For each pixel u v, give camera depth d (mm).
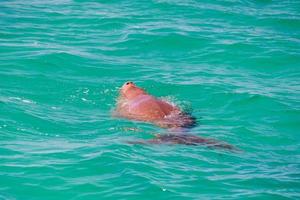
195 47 62156
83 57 56875
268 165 38000
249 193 33656
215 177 35531
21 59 54750
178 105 48312
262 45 63219
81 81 51750
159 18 71188
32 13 70875
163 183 34062
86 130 42281
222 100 49469
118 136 41344
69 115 44875
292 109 47875
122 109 46750
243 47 62312
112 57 58094
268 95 50500
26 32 63500
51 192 32562
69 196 32250
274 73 57094
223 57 60031
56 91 49281
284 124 45469
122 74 54062
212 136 42281
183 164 37031
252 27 69938
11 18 68125
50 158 36531
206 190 33750
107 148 38375
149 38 63344
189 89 51469
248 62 59125
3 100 45562
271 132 43812
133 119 44688
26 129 41438
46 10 72562
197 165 37062
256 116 46750
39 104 46312
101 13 72125
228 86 52344
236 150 40062
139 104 46812
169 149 39250
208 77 54531
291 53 61156
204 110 47656
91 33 64938
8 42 59594
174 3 77812
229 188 34219
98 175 34625
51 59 55375
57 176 34219
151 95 48750
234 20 72188
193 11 74875
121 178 34281
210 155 38812
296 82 54750
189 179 34938
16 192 32344
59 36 63125
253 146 41156
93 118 44656
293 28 70250
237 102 49094
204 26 68938
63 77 52125
